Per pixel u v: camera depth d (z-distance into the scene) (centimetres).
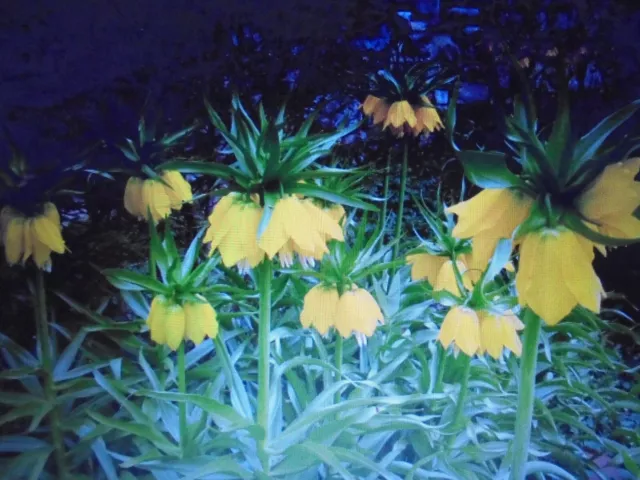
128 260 97
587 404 80
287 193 48
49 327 83
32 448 66
